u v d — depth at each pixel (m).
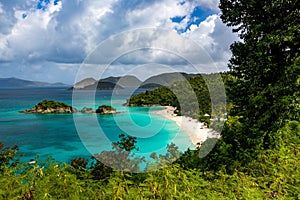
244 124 7.84
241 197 5.02
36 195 4.08
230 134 7.71
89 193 4.41
